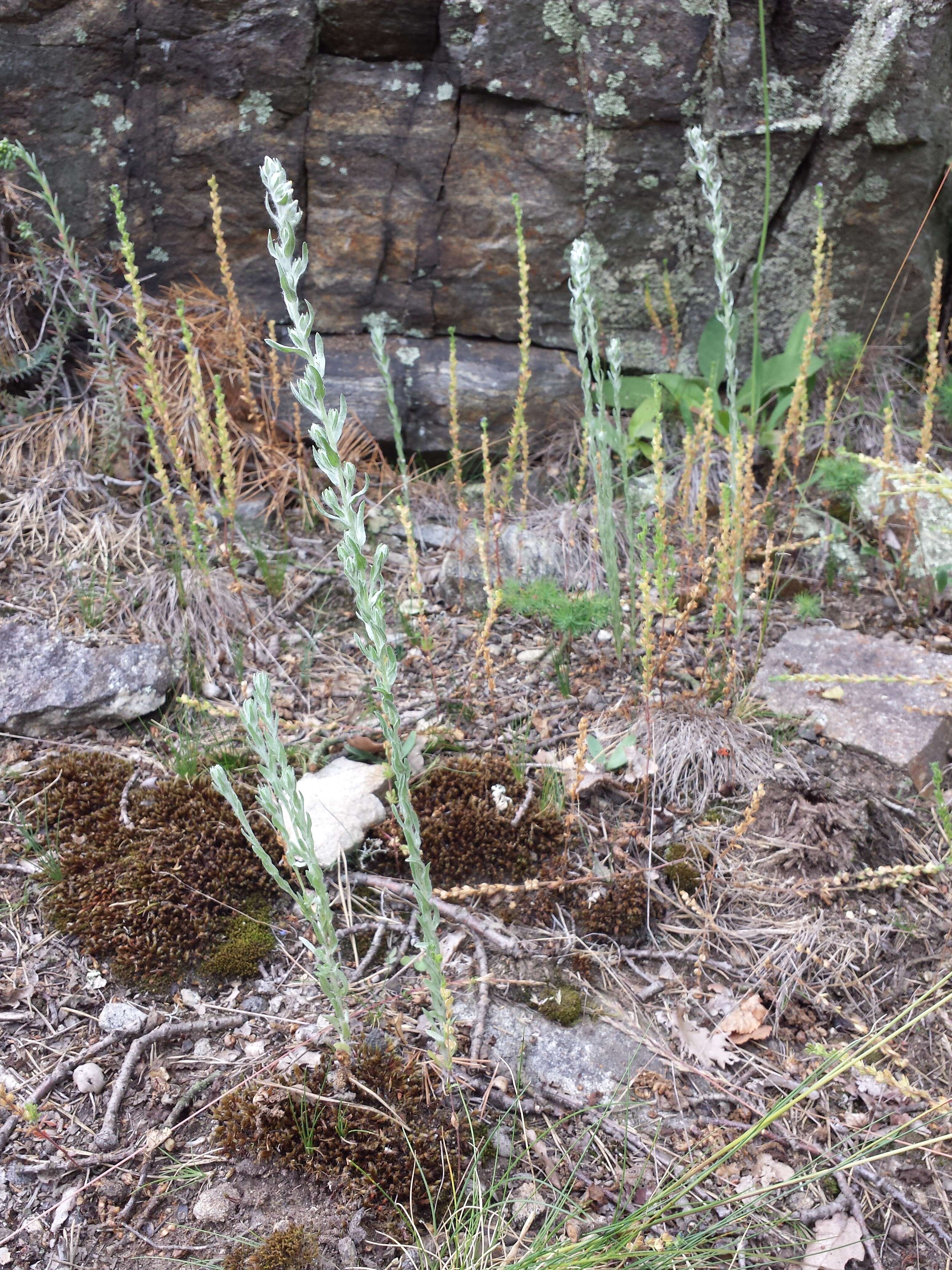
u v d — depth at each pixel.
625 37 3.33
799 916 2.37
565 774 2.61
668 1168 1.93
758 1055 2.14
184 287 3.68
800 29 3.38
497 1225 1.82
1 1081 1.96
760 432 3.69
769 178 3.23
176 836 2.38
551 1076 2.06
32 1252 1.74
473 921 2.31
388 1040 2.08
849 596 3.34
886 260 3.79
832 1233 1.86
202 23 3.26
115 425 3.33
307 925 2.30
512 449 3.18
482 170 3.56
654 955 2.31
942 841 2.53
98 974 2.17
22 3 3.15
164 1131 1.92
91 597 3.01
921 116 3.45
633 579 2.87
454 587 3.25
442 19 3.31
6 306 3.45
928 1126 2.01
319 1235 1.79
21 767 2.58
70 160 3.41
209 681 2.91
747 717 2.81
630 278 3.76
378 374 3.73
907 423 3.88
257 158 3.49
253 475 3.56
